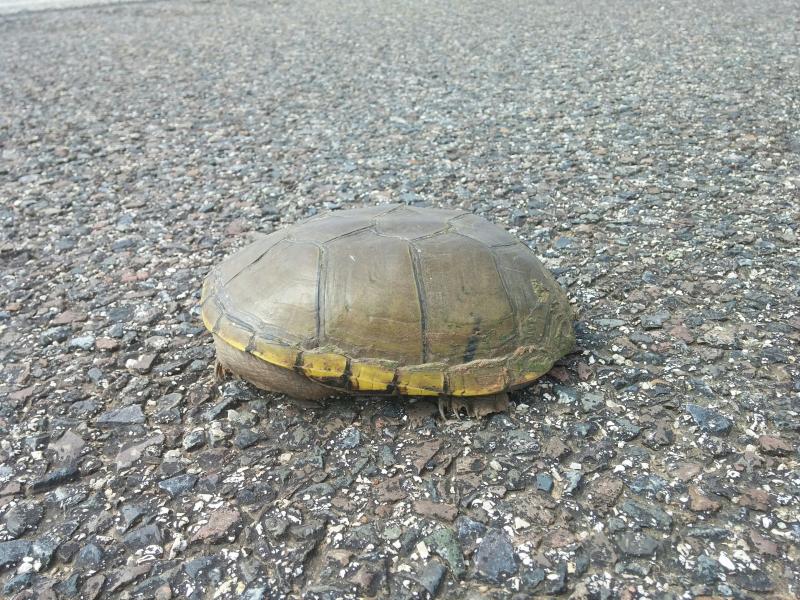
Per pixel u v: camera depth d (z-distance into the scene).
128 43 0.71
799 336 0.22
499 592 0.14
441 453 0.18
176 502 0.17
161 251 0.30
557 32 0.68
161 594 0.15
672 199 0.32
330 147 0.42
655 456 0.18
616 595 0.14
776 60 0.52
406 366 0.18
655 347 0.22
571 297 0.25
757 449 0.18
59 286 0.28
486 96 0.50
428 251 0.19
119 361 0.23
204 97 0.53
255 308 0.19
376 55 0.63
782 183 0.33
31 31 0.78
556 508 0.16
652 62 0.55
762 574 0.14
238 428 0.19
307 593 0.14
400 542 0.16
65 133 0.46
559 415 0.19
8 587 0.15
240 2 0.95
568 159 0.38
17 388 0.21
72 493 0.18
